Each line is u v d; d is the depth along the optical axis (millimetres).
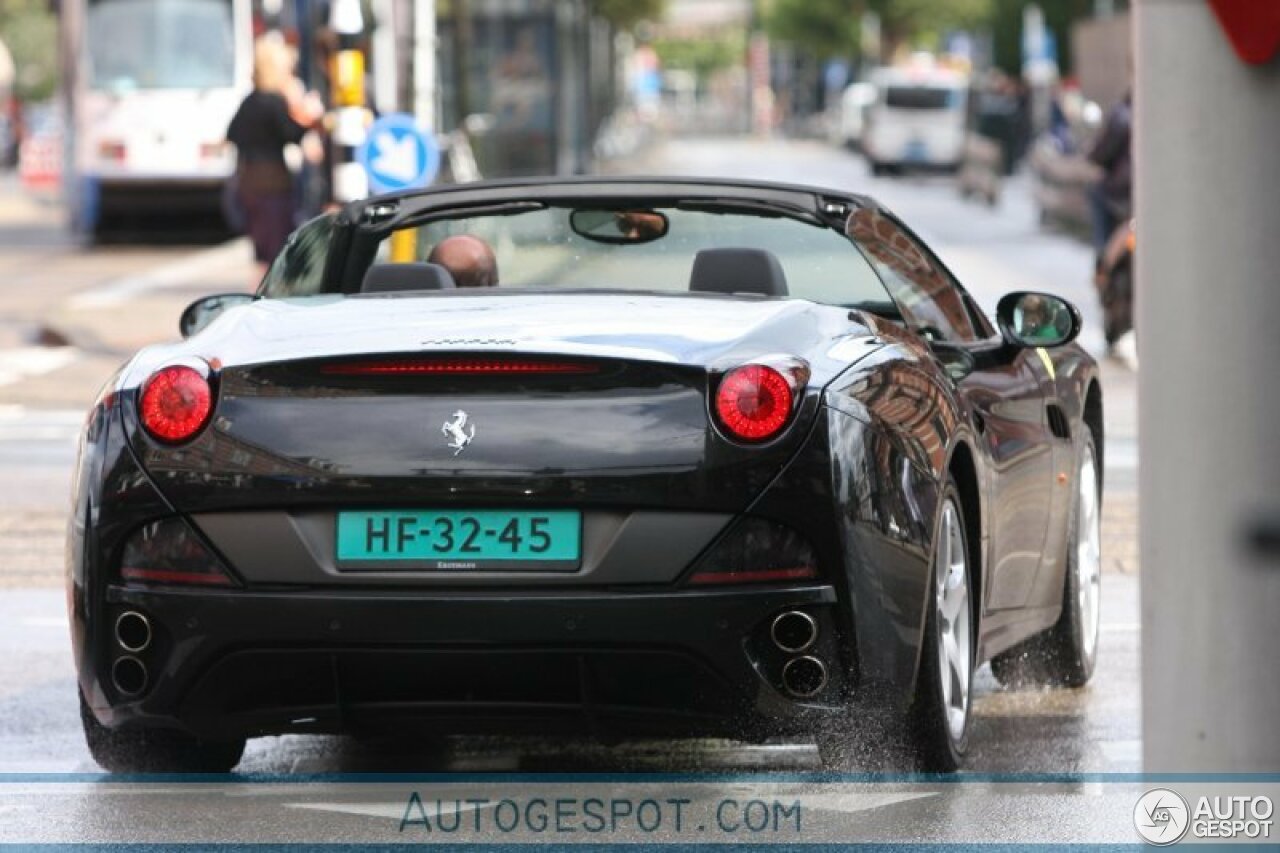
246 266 82438
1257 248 8914
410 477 14422
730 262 16766
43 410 44188
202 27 93688
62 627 23203
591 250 17719
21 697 19797
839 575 14430
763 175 182000
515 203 17766
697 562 14352
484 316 15508
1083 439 20109
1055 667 19906
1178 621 9195
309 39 67938
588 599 14242
